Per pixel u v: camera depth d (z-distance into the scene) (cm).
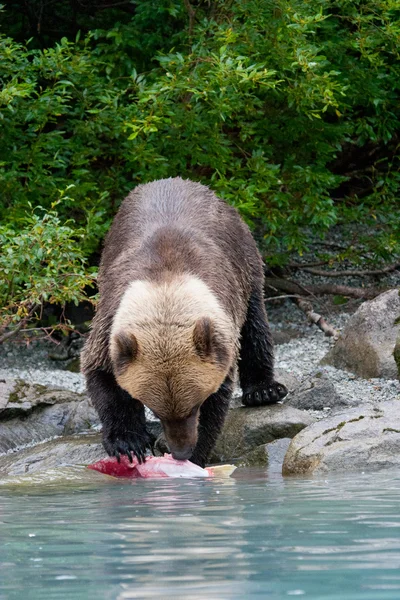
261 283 1155
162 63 1524
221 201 1097
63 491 812
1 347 1830
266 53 1630
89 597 399
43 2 2058
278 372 1318
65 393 1262
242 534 534
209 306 842
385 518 582
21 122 1634
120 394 967
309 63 1480
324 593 395
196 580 423
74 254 1316
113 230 1060
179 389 820
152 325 815
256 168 1642
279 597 389
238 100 1577
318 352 1584
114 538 534
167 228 942
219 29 1564
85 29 2089
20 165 1681
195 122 1582
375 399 1233
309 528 550
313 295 1927
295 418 1081
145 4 1728
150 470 921
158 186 1052
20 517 641
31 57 2052
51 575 444
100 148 1720
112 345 848
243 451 1070
